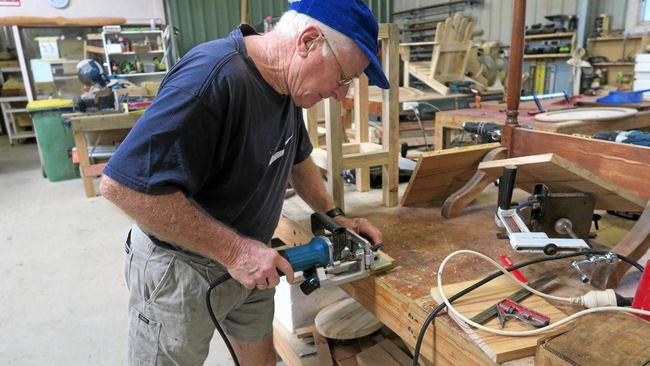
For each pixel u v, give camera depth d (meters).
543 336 0.69
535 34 4.86
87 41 6.07
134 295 1.05
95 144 4.66
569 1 4.91
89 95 4.38
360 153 1.42
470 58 4.09
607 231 1.27
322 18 0.83
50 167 4.75
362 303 1.09
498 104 3.04
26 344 2.06
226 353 1.98
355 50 0.86
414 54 5.10
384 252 1.12
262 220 1.10
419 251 1.12
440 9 6.62
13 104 7.02
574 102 2.68
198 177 0.85
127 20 6.43
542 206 1.06
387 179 1.45
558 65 4.92
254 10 7.33
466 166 1.40
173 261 0.98
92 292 2.49
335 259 0.98
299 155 1.24
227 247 0.87
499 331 0.75
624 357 0.58
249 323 1.27
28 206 3.99
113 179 0.77
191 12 7.03
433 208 1.43
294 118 1.10
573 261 0.96
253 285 0.88
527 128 1.44
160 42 6.21
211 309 0.98
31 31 6.05
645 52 3.77
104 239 3.22
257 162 0.97
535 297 0.87
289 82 0.90
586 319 0.68
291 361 1.59
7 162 5.85
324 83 0.88
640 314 0.71
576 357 0.59
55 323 2.21
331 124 1.31
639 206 1.10
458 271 1.01
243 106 0.87
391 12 7.58
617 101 2.44
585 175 1.06
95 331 2.14
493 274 0.92
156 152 0.77
